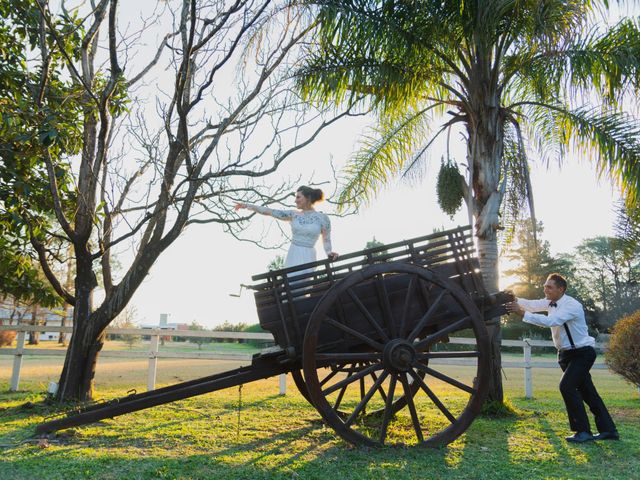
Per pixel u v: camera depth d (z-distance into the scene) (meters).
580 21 6.49
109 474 3.95
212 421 6.17
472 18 6.90
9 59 8.06
